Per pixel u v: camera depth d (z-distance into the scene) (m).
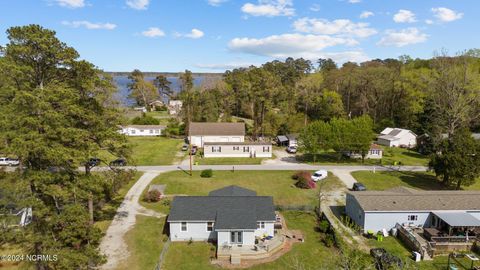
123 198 41.53
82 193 23.69
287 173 52.78
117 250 28.73
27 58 20.95
